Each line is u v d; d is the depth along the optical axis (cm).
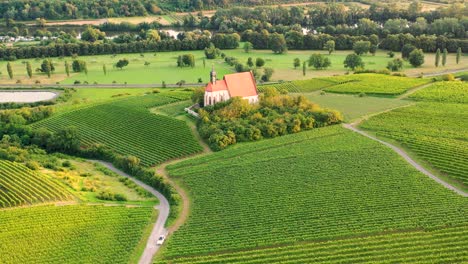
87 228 14112
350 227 13762
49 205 15300
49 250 13125
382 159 17962
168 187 16662
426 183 16100
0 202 15350
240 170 17600
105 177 18200
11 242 13375
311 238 13400
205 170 17812
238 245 13225
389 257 12394
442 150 18562
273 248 13025
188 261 12700
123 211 15112
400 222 13850
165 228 14412
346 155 18400
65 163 19088
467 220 13800
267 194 15825
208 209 15150
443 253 12388
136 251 13312
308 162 17950
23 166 17938
